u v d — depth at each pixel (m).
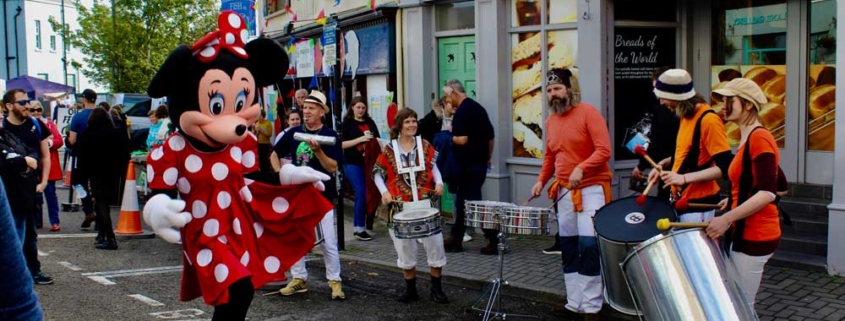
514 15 9.88
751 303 4.82
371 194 10.43
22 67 43.75
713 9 9.23
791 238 7.59
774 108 8.78
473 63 10.59
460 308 6.89
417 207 6.93
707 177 5.17
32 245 7.65
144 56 27.05
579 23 8.98
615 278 5.05
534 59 9.71
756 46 8.90
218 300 5.05
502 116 10.05
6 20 43.81
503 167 10.09
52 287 7.69
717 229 4.51
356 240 10.00
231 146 5.34
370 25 12.45
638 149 5.38
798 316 6.00
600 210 5.36
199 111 5.07
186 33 27.64
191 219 5.21
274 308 6.97
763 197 4.56
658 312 4.32
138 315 6.69
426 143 7.02
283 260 5.60
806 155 8.52
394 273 8.31
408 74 11.34
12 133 7.88
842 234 6.90
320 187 5.72
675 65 9.48
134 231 10.74
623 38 9.09
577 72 9.26
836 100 6.85
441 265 6.98
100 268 8.64
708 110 5.37
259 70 5.57
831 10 8.22
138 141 21.11
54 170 11.37
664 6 9.33
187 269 5.42
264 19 18.69
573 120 6.14
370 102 12.76
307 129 7.54
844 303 6.25
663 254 4.31
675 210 5.17
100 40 27.61
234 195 5.34
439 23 10.99
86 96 11.91
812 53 8.43
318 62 14.80
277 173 5.63
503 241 6.39
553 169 6.49
